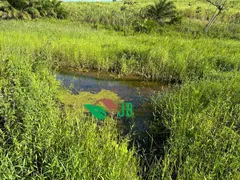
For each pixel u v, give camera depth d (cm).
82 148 275
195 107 403
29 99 324
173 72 754
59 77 748
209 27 1788
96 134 345
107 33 1402
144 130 457
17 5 1894
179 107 386
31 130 281
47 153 259
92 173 256
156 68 770
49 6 2091
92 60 833
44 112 338
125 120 495
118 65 823
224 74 574
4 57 512
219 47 949
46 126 290
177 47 885
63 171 242
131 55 854
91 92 642
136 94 649
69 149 261
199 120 359
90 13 2139
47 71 552
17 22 1586
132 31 1527
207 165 279
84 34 1148
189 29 1716
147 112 536
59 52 842
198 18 2252
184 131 335
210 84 481
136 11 2248
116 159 269
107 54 833
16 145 262
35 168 259
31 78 392
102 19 2017
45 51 819
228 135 331
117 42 954
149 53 809
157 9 1903
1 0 1842
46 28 1309
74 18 2145
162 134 414
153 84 735
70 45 866
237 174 258
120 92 659
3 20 1697
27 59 580
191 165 276
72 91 637
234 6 2736
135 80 760
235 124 378
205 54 796
